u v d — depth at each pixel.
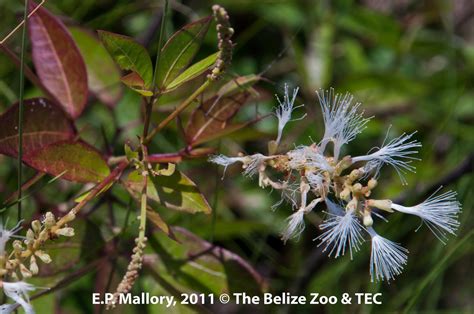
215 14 0.36
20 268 0.36
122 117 0.48
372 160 0.38
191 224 0.48
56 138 0.40
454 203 0.38
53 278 0.42
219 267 0.41
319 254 0.50
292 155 0.37
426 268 0.50
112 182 0.38
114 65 0.44
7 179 0.46
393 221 0.49
